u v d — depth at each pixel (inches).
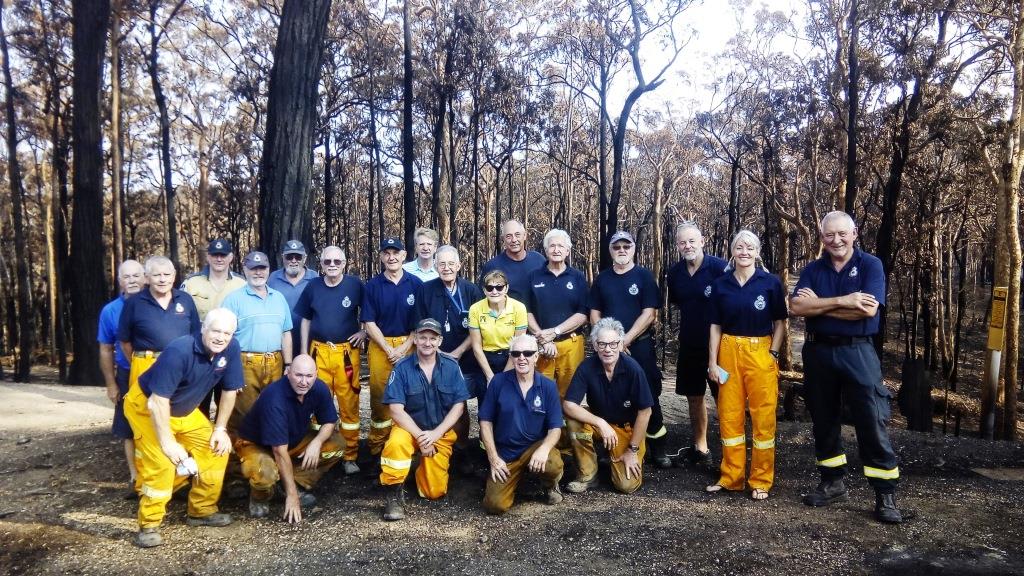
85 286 512.7
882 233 617.6
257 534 163.8
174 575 141.8
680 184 1443.2
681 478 203.5
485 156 1149.1
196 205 1536.7
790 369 774.5
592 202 1561.3
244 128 1167.6
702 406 219.6
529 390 178.1
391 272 210.5
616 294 214.7
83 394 421.7
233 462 195.6
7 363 946.7
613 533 160.7
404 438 174.6
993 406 391.2
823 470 176.4
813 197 810.8
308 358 170.6
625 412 189.2
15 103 809.5
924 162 764.6
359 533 163.9
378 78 941.2
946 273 1016.2
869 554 144.4
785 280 840.9
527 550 152.7
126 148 1055.0
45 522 169.5
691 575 138.4
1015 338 466.0
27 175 1163.9
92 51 510.6
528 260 223.6
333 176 1387.8
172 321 173.8
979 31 560.1
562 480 204.1
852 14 563.2
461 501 186.1
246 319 197.8
